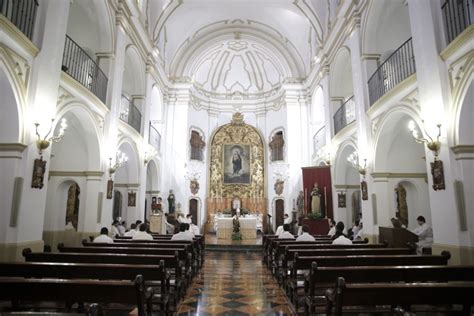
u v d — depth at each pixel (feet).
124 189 42.39
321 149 50.08
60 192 32.53
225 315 16.43
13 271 13.00
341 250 19.30
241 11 57.72
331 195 45.29
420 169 31.30
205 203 66.80
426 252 26.68
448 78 20.43
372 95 32.55
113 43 33.40
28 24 21.25
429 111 21.34
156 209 47.73
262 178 68.74
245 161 69.46
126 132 38.04
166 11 48.83
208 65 70.23
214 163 69.21
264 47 63.62
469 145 19.15
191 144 65.72
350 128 37.78
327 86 46.78
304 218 43.32
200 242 30.66
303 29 58.23
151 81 48.47
